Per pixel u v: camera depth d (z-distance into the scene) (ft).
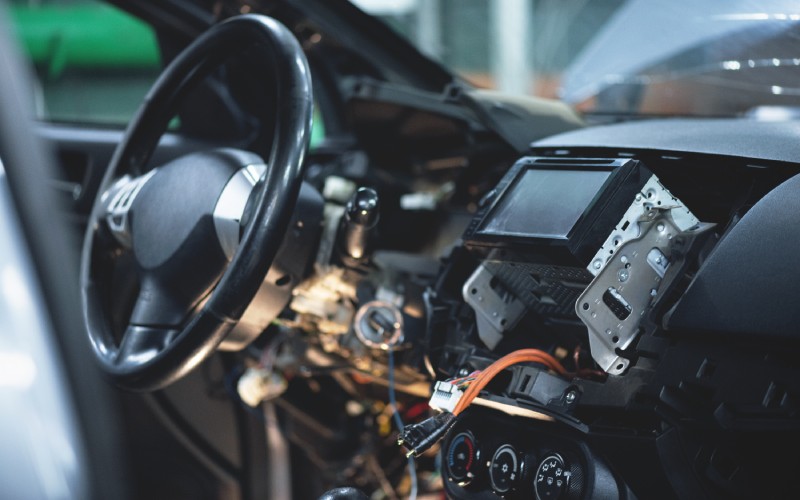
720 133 5.08
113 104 11.13
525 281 5.03
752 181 4.75
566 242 4.45
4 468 2.38
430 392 5.97
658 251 4.60
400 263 6.45
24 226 2.10
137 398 7.14
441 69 7.92
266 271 4.61
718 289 4.42
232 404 7.39
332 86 8.21
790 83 6.69
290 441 7.53
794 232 4.36
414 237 7.35
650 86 7.38
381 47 7.76
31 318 2.47
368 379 6.29
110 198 5.67
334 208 5.37
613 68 7.68
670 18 7.51
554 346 5.32
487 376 4.83
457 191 7.22
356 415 7.38
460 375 5.17
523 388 4.90
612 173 4.58
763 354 4.34
